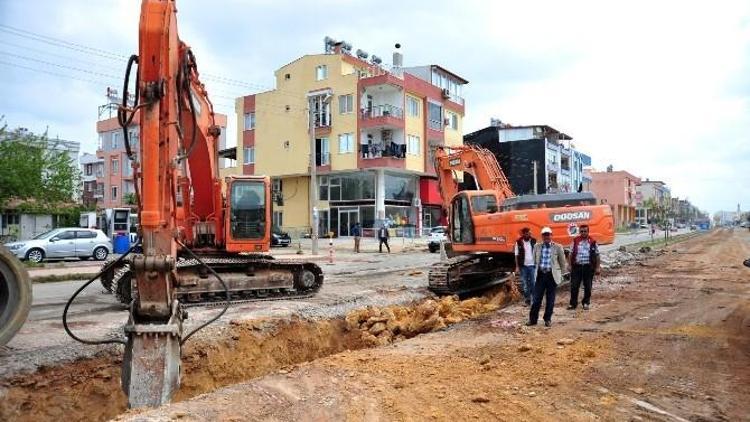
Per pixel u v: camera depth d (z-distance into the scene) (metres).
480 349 8.53
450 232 15.97
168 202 6.36
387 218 43.97
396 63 47.53
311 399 6.11
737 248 36.53
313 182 29.52
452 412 5.76
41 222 36.34
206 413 5.53
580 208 14.52
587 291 12.27
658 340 8.98
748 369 7.33
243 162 50.06
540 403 6.03
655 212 101.19
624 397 6.22
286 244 35.94
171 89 6.43
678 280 17.39
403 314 12.23
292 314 10.78
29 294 7.02
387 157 42.09
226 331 9.50
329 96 43.75
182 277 11.70
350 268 21.70
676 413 5.73
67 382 7.65
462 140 52.91
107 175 61.81
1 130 30.66
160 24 6.30
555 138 65.00
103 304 12.49
